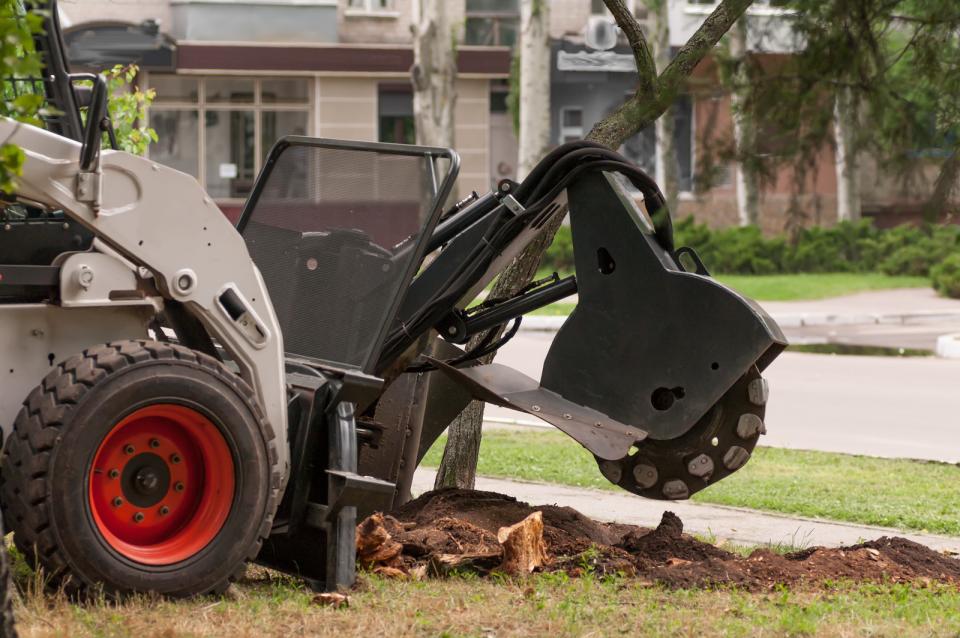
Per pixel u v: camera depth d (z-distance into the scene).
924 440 16.72
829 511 11.64
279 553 7.77
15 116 5.27
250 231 8.66
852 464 14.73
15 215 7.20
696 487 8.93
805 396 20.41
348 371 7.80
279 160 8.55
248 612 6.64
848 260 41.91
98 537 6.62
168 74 45.06
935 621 6.96
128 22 43.38
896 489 13.04
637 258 8.66
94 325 7.19
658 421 8.65
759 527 10.93
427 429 9.62
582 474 13.52
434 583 7.72
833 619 6.91
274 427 7.44
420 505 9.30
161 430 6.92
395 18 46.28
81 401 6.54
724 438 8.77
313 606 6.90
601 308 8.77
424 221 8.03
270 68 45.00
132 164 7.02
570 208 8.79
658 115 9.59
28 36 5.05
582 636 6.40
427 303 8.56
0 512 6.23
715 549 8.70
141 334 7.33
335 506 7.36
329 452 7.52
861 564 8.52
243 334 7.35
